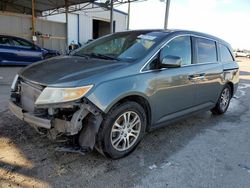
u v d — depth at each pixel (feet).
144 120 11.62
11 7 77.46
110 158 10.78
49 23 66.85
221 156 11.96
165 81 12.10
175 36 13.28
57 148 10.75
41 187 8.79
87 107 9.50
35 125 10.00
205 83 15.21
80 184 9.12
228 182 9.78
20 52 42.86
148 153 11.80
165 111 12.66
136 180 9.57
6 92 21.89
